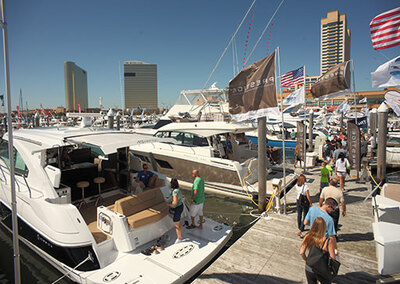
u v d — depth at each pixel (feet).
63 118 147.64
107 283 12.83
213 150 32.60
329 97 34.60
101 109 60.54
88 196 21.22
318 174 38.09
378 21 18.92
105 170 22.52
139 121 131.95
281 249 17.44
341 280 14.06
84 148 22.90
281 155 47.83
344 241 18.47
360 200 26.84
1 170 19.94
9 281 16.17
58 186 16.53
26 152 18.38
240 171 29.35
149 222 15.92
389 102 26.43
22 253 18.84
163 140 18.80
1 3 9.34
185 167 33.47
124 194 21.62
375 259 16.11
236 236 22.59
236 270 15.07
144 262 14.43
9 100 9.78
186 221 19.15
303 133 39.55
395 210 16.29
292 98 40.45
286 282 13.98
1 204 20.56
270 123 73.10
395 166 41.75
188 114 45.03
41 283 15.72
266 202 25.81
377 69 19.35
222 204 29.30
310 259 10.87
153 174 20.22
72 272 13.91
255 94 22.72
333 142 49.65
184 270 13.79
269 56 21.98
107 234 15.98
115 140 17.02
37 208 16.08
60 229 14.64
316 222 11.11
